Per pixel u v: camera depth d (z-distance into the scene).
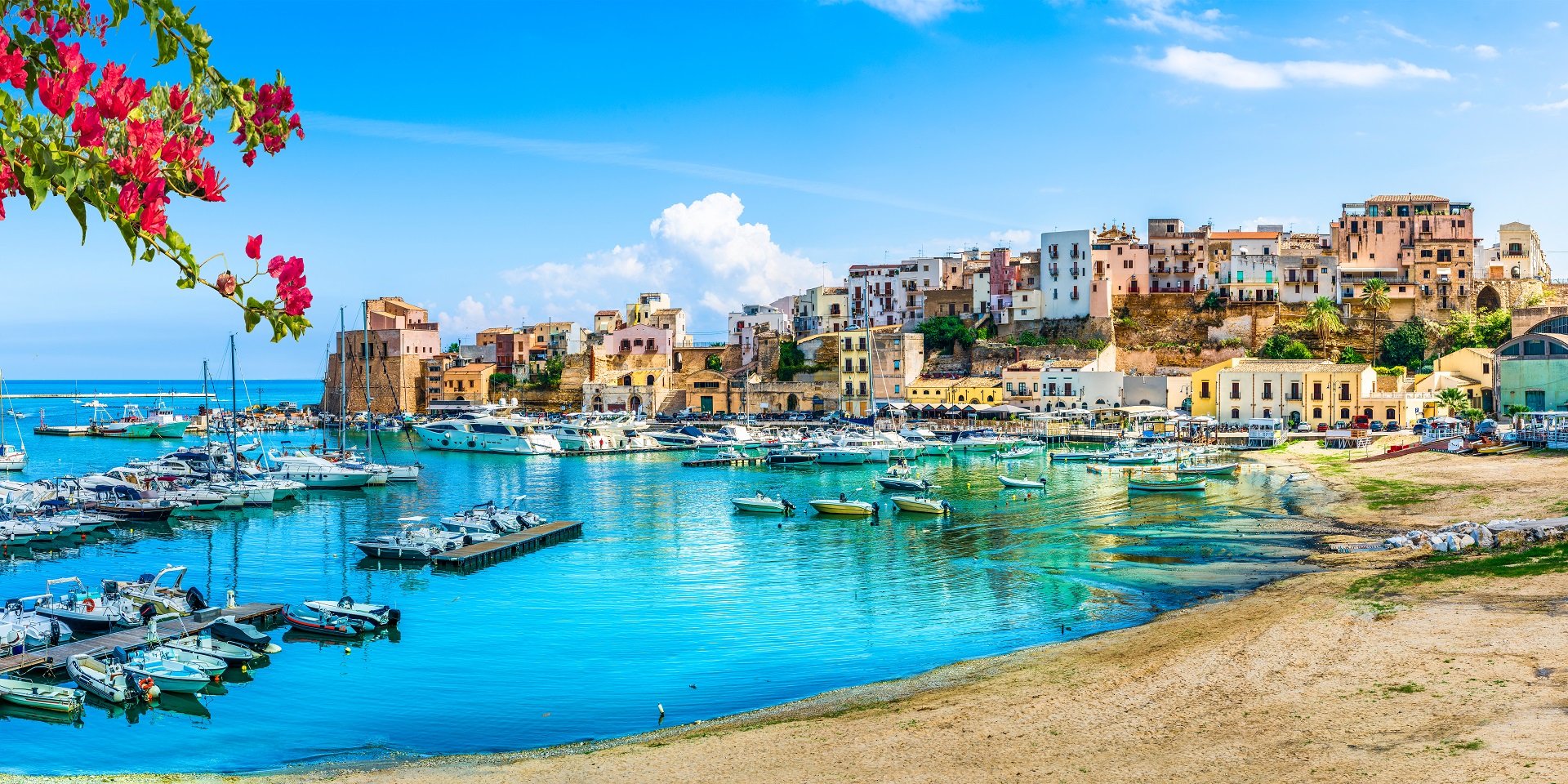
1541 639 38.47
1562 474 85.12
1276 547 68.75
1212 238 199.12
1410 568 56.12
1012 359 190.12
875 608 57.12
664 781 31.64
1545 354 133.38
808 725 36.47
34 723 40.47
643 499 105.19
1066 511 90.31
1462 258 184.62
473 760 35.47
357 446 173.75
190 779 33.38
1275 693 35.75
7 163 7.32
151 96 7.84
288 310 8.63
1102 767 29.97
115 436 195.50
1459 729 29.80
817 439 146.25
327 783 33.44
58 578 66.75
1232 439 143.12
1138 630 48.56
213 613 54.16
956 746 32.97
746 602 59.25
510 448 160.75
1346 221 189.50
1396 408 146.75
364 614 53.38
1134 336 191.62
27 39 7.66
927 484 106.31
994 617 53.94
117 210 7.44
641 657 48.75
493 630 53.69
